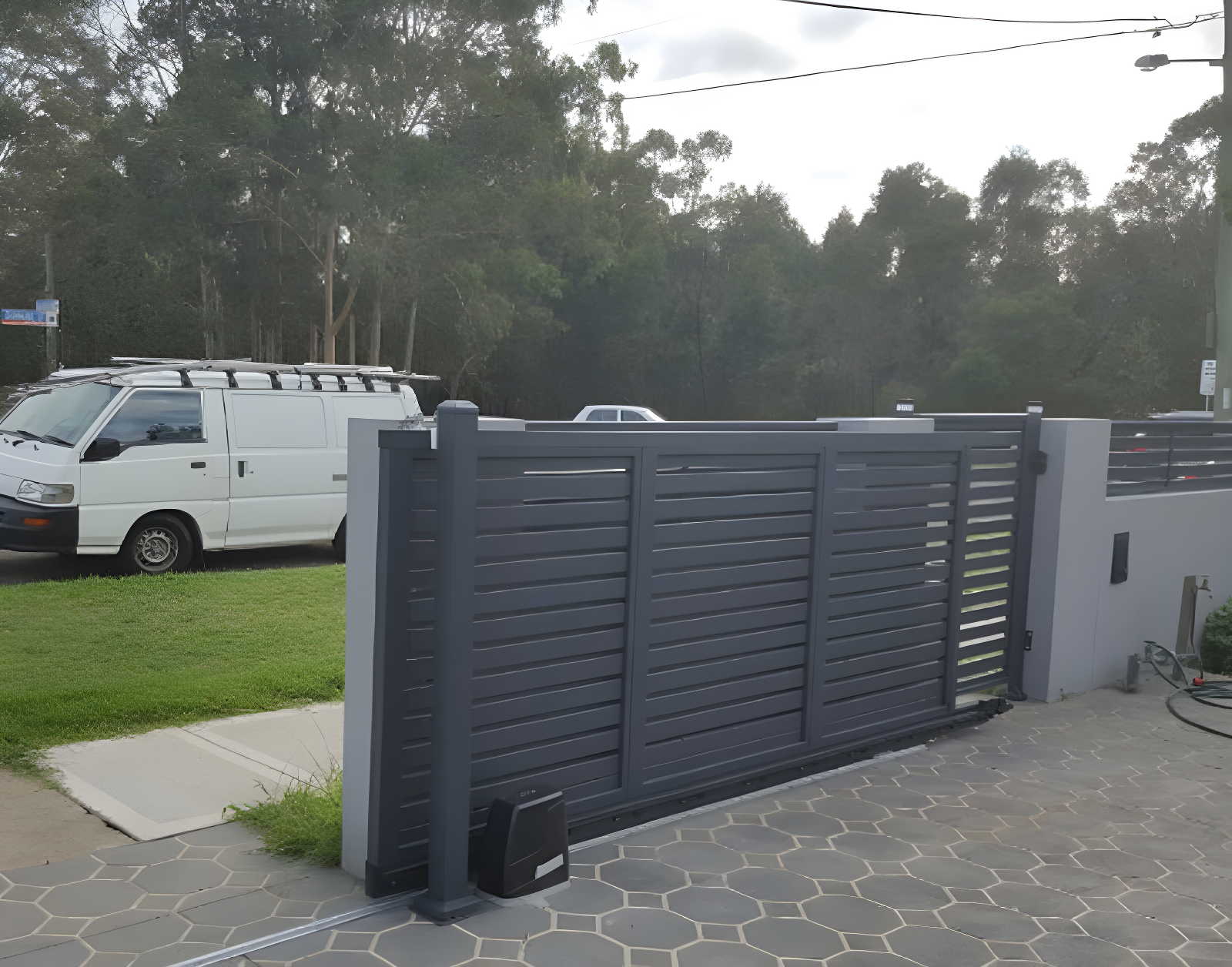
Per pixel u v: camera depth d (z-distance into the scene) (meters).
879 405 75.25
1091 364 69.06
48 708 5.77
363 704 3.83
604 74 55.97
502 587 3.94
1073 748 5.93
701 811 4.76
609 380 66.50
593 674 4.27
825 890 3.92
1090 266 71.44
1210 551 8.52
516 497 3.90
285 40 47.97
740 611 4.88
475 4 50.53
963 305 72.88
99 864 3.93
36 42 49.19
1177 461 8.32
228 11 49.50
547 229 53.53
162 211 46.00
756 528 4.88
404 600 3.68
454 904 3.63
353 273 48.28
